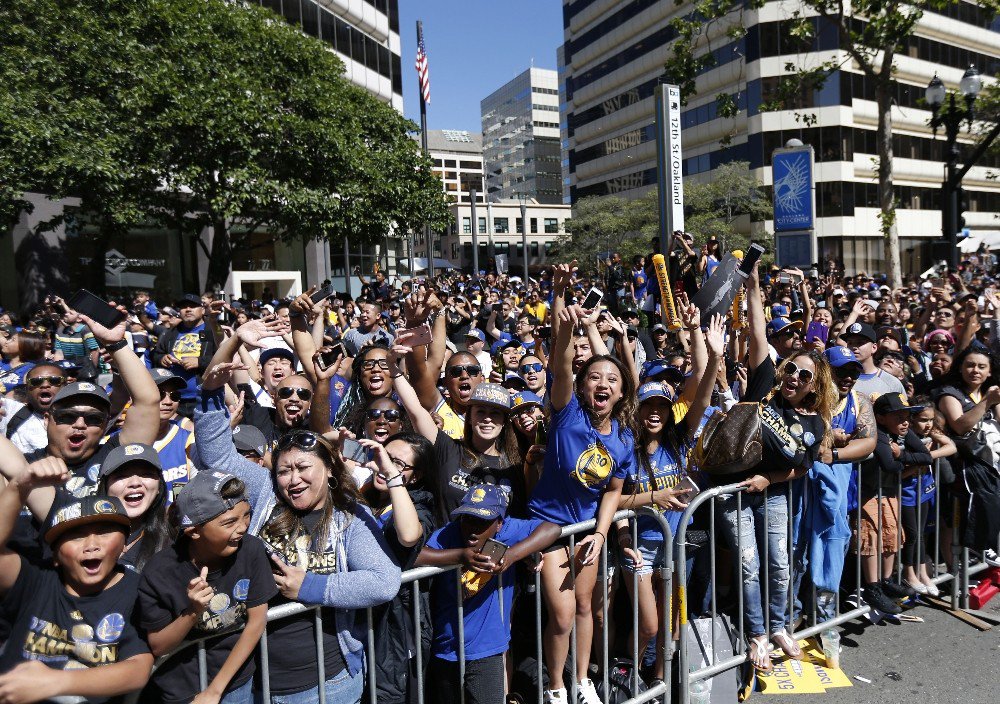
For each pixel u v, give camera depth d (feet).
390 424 12.67
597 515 11.50
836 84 136.36
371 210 61.57
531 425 13.26
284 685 8.89
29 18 48.60
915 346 25.85
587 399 11.34
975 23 155.43
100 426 11.07
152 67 51.08
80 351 24.38
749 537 13.25
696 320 13.91
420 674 9.64
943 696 12.42
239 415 14.99
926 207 155.84
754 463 12.57
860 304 29.25
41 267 63.57
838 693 12.67
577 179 230.27
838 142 138.10
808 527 13.97
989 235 135.64
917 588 15.84
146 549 9.41
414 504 11.27
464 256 279.90
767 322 28.60
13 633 7.54
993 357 18.33
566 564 11.01
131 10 51.78
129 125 49.52
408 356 15.21
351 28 115.96
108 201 49.62
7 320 33.50
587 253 184.24
